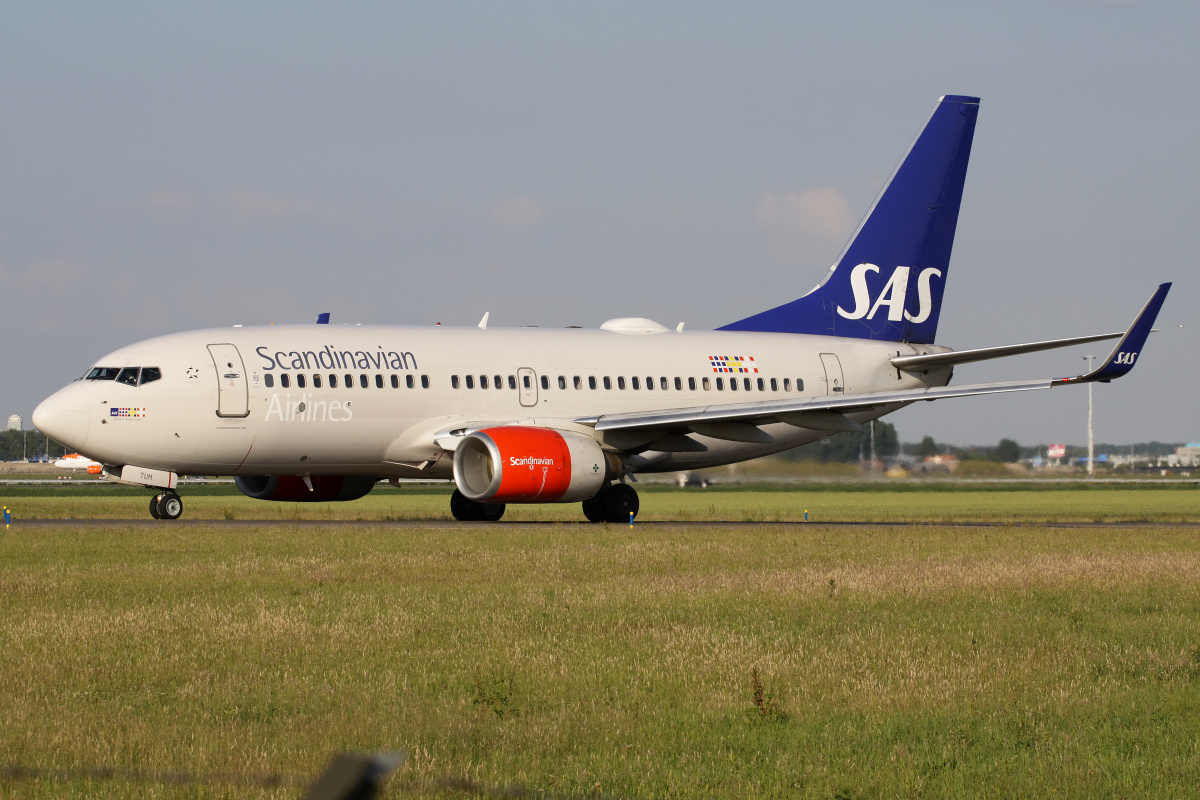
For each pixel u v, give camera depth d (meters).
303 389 111.81
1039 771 31.45
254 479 127.00
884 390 140.50
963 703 38.44
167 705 37.09
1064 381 108.81
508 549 81.69
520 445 109.31
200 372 108.94
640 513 146.38
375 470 118.75
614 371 126.56
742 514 145.25
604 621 52.19
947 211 145.88
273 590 60.78
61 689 38.91
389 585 63.31
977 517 141.50
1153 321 105.12
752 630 50.50
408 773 30.02
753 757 32.72
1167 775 31.12
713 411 115.88
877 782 30.45
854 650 46.16
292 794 28.41
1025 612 56.09
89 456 108.81
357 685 39.84
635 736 34.41
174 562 72.25
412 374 116.25
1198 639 49.25
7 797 27.94
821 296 142.25
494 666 42.72
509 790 29.03
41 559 74.06
